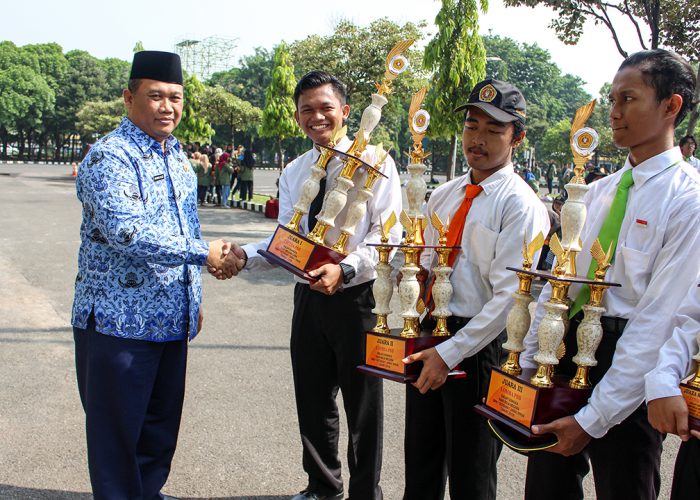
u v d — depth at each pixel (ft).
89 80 160.56
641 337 6.45
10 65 148.25
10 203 53.36
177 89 8.75
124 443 8.66
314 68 53.98
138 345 8.63
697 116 26.71
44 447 11.66
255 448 11.89
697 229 6.39
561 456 7.47
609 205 7.30
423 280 8.63
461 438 8.20
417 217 7.91
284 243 8.85
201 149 65.36
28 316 20.18
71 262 28.81
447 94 37.47
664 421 5.88
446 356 7.57
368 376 9.59
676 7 31.55
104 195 8.14
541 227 7.85
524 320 6.92
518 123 7.84
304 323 9.94
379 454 9.80
